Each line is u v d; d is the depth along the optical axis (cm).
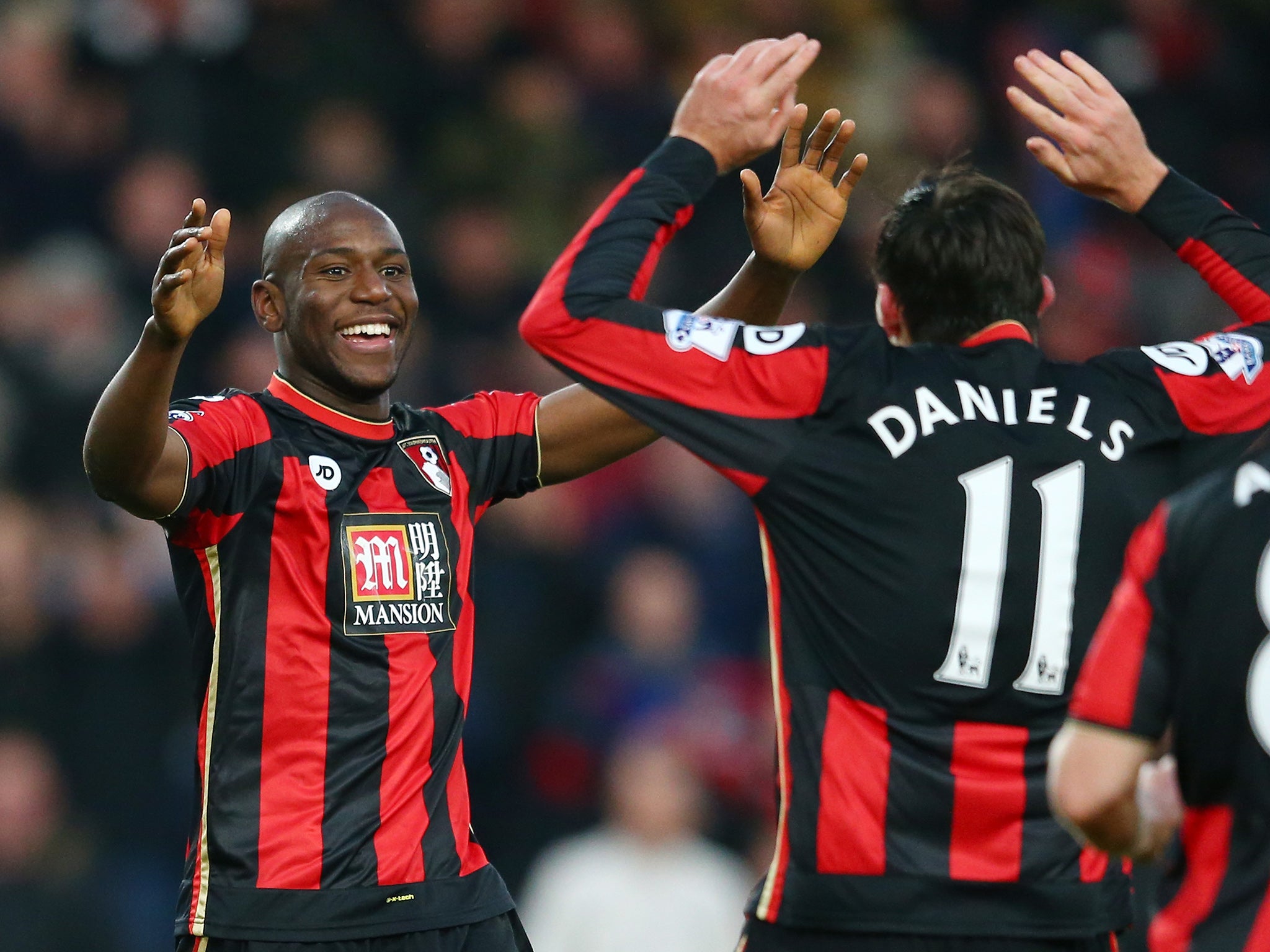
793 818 1157
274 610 1327
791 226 1289
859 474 1147
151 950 2745
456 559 1397
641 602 3050
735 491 3416
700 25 4006
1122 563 1161
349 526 1352
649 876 2416
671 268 3578
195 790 1341
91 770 2842
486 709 2939
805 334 1183
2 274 3288
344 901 1295
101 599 2914
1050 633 1142
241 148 3506
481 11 3775
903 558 1139
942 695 1137
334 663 1328
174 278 1161
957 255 1209
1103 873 1159
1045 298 1261
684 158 1217
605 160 3794
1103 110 1252
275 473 1340
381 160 3562
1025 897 1125
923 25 4188
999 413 1167
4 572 2884
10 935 2662
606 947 2381
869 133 3922
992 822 1129
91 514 3014
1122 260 4131
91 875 2758
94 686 2883
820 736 1152
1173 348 1230
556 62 3838
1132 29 4309
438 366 3347
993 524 1142
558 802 2914
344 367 1373
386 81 3631
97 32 3528
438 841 1345
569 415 1461
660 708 2947
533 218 3622
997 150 4141
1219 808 1018
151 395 1212
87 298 3259
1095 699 1027
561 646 3080
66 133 3459
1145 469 1180
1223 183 4275
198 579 1338
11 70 3444
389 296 1385
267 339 3138
